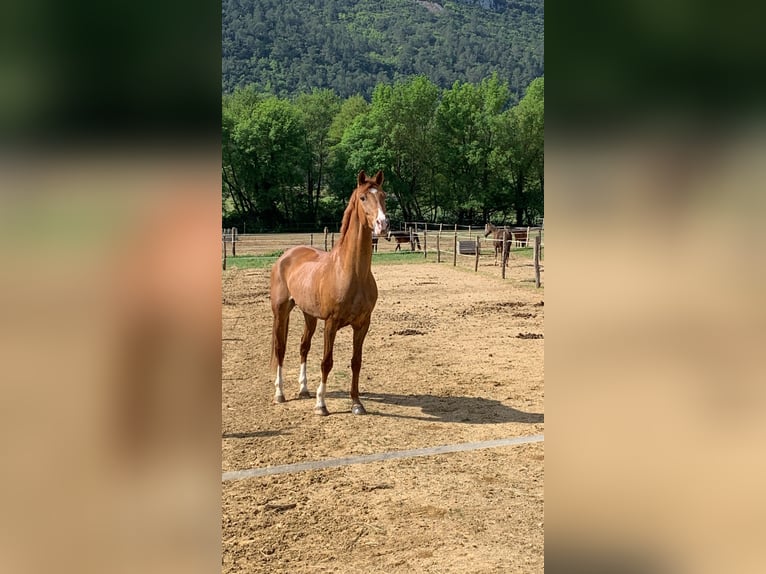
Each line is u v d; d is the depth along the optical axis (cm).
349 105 5769
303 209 5484
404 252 2375
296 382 759
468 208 5406
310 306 628
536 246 1466
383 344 974
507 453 532
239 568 344
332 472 490
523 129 5338
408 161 5534
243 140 5294
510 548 371
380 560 353
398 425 604
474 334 1041
